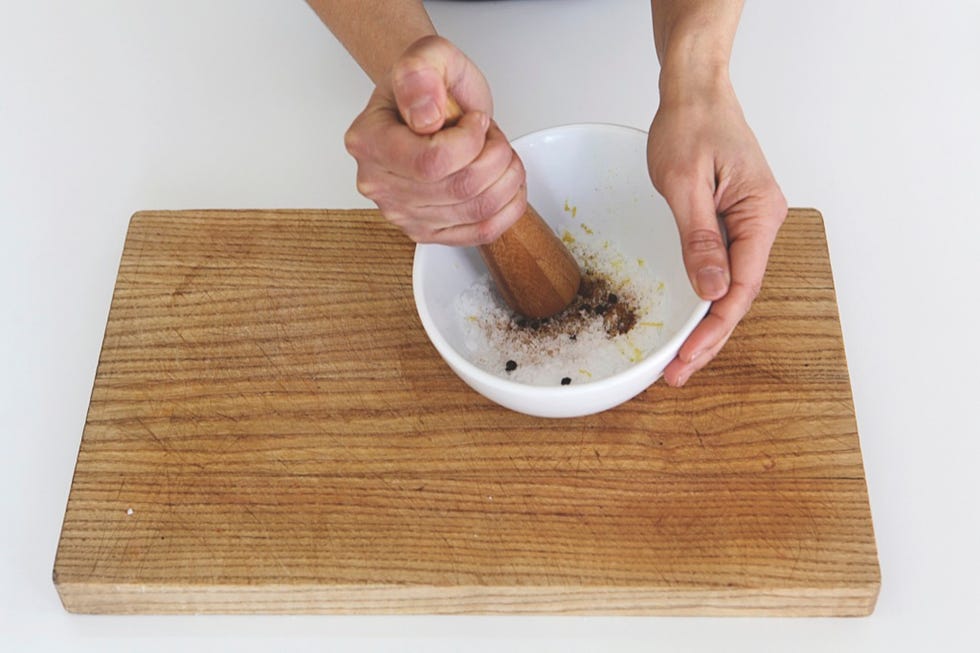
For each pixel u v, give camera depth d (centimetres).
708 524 93
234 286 104
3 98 119
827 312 100
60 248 111
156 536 95
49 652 95
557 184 99
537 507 94
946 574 95
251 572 93
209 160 114
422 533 94
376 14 98
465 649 94
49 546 99
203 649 95
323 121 116
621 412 97
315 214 106
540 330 97
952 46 117
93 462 97
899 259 106
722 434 96
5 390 105
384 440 97
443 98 79
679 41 95
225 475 97
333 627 95
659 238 97
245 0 124
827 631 94
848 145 112
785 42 118
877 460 99
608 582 92
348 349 101
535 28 120
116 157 115
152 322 103
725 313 89
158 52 121
